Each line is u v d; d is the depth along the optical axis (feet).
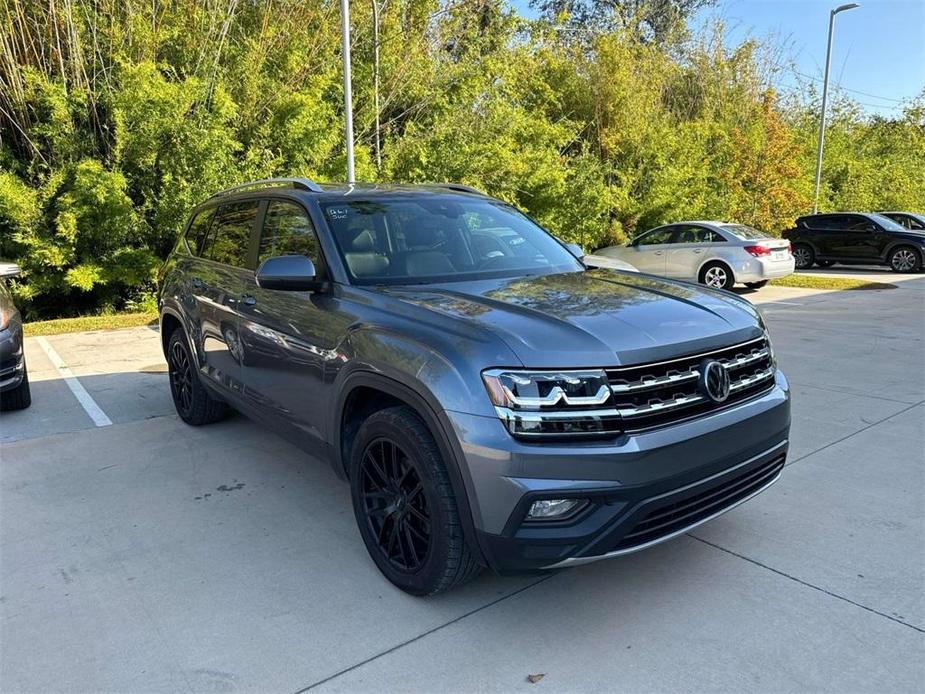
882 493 13.01
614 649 8.55
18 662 8.45
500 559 8.31
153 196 35.47
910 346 27.09
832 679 7.94
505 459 7.97
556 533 8.02
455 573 9.00
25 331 31.91
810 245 64.44
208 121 34.24
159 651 8.63
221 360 14.87
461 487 8.41
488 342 8.47
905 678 7.93
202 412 16.94
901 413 17.97
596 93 61.11
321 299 11.32
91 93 34.83
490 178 45.88
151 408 19.33
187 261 17.28
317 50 41.75
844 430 16.66
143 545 11.37
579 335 8.55
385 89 45.52
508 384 8.09
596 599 9.67
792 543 11.16
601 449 7.95
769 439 9.74
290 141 37.83
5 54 33.71
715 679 7.98
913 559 10.60
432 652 8.55
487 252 12.81
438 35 50.21
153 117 32.94
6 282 33.94
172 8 37.14
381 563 10.12
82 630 9.07
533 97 60.59
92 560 10.90
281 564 10.72
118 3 36.09
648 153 60.39
